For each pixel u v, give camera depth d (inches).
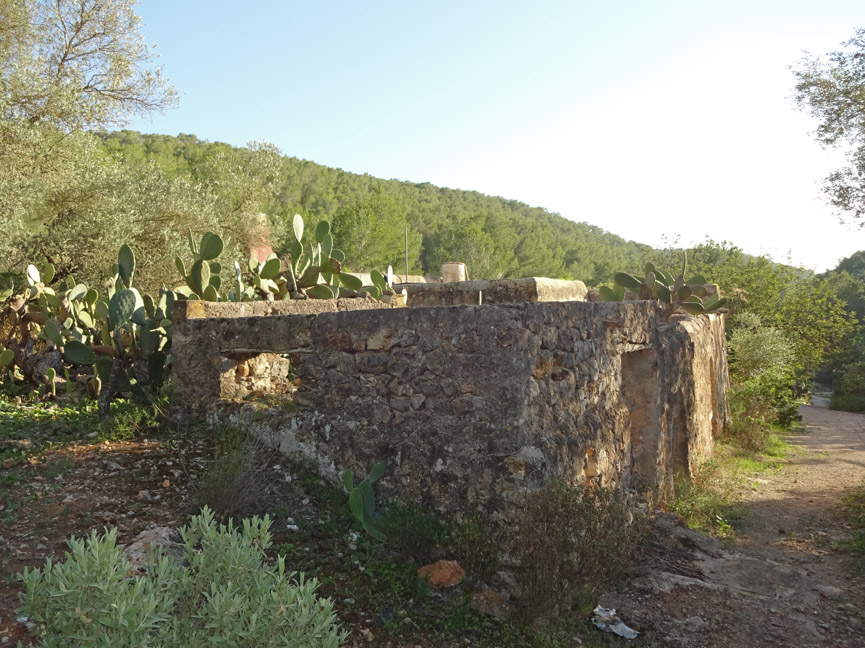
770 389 573.3
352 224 1654.8
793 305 810.2
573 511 173.2
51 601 92.7
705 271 835.4
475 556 170.2
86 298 335.9
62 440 228.4
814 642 171.0
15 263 470.6
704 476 339.3
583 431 208.2
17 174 441.4
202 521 114.2
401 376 194.5
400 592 164.1
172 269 544.4
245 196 735.7
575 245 2928.2
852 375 932.6
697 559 228.2
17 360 331.9
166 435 238.5
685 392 332.8
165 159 1427.2
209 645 95.1
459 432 181.8
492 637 155.3
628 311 253.1
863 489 313.9
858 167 404.5
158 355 277.4
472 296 386.6
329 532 183.9
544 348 188.7
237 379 256.4
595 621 172.9
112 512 175.5
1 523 165.3
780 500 319.3
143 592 97.3
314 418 216.1
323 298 340.8
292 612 100.9
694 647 165.9
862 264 1669.5
